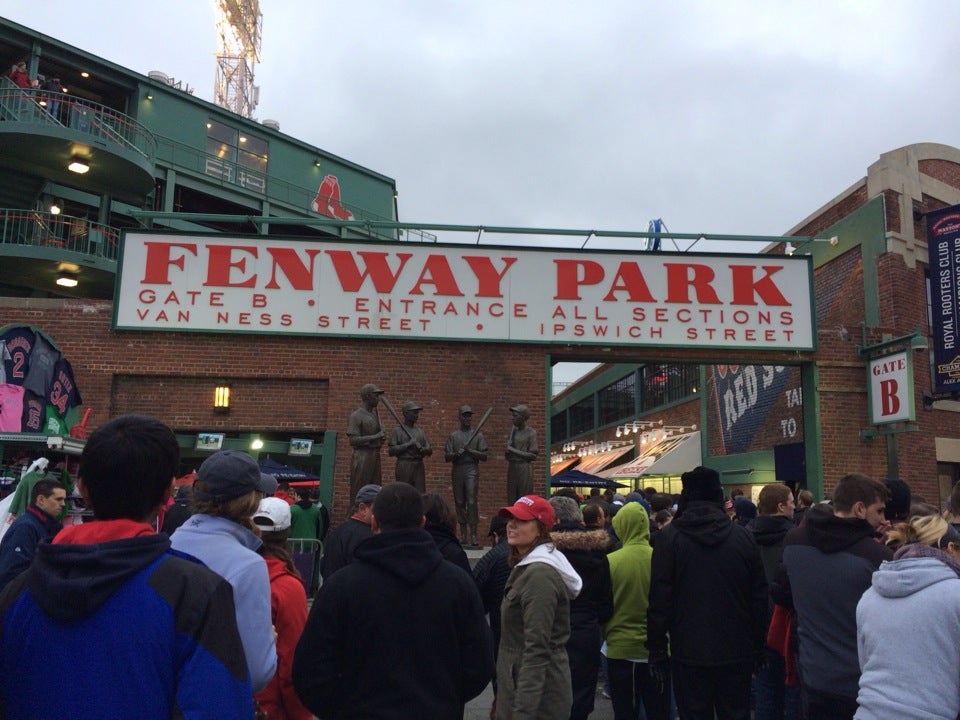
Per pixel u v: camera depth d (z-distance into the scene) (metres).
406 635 2.79
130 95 26.84
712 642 4.40
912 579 2.79
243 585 2.58
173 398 13.58
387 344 13.77
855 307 17.02
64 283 21.62
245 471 2.79
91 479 1.97
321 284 13.78
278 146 30.27
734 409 23.05
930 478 15.57
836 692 3.42
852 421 14.16
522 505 3.88
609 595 4.71
